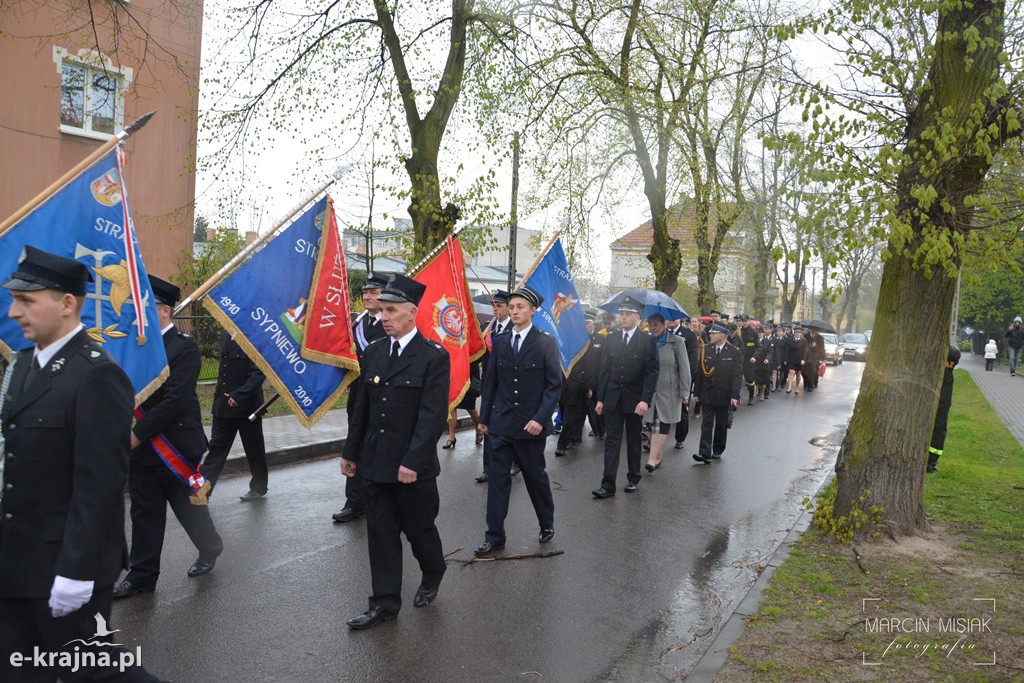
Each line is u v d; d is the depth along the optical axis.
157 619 4.86
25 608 3.01
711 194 20.52
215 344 16.41
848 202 5.71
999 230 5.89
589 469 10.23
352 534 6.84
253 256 6.12
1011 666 4.34
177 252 18.77
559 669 4.42
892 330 6.74
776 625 4.90
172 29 17.84
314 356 6.29
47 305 2.97
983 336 43.66
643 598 5.58
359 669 4.32
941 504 7.90
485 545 6.47
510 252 16.12
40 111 16.23
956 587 5.56
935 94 6.18
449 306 7.53
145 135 17.86
